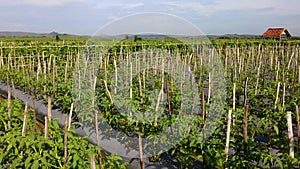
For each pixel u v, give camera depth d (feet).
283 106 26.20
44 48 65.57
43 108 36.27
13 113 21.74
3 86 50.93
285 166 15.14
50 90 37.09
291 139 15.51
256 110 31.24
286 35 137.59
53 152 15.42
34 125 21.24
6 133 18.70
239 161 15.83
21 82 45.19
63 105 32.53
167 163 21.75
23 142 15.78
